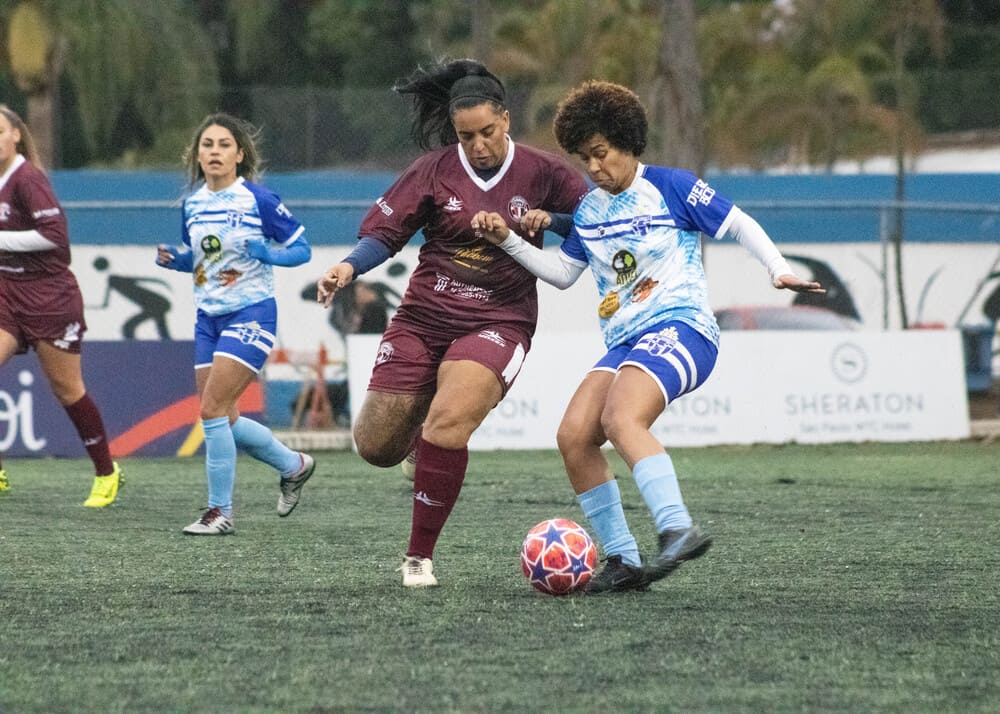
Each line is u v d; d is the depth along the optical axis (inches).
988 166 2888.8
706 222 649.6
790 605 632.4
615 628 573.9
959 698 465.1
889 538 890.1
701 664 510.3
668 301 650.8
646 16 3742.6
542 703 454.6
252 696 463.2
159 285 1985.7
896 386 1750.7
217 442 897.5
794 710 449.1
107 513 1022.4
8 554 794.2
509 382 686.5
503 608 617.6
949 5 4229.8
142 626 578.2
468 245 689.6
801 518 1006.4
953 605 634.8
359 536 890.7
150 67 3181.6
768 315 2123.5
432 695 463.8
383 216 691.4
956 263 2218.3
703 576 719.7
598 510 668.1
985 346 2001.7
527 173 693.9
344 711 445.1
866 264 2223.2
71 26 3107.8
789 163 3181.6
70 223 2063.2
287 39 4665.4
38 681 484.4
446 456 669.3
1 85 3410.4
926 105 2930.6
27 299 1031.0
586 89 649.6
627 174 653.9
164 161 3169.3
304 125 2559.1
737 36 3705.7
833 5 3602.4
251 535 894.4
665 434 1684.3
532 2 4443.9
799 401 1722.4
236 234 918.4
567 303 1920.5
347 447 1713.8
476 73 704.4
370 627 575.2
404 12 4736.7
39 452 1530.5
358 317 1889.8
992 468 1422.2
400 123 2564.0
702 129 2092.8
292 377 1840.6
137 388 1568.7
